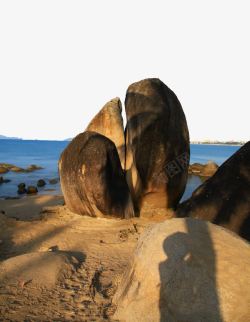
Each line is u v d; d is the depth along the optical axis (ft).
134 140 35.22
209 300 11.36
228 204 23.36
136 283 12.94
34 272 17.28
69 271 18.11
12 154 203.51
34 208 41.32
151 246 13.21
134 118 35.63
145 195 35.73
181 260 12.17
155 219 32.94
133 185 36.37
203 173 95.81
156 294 12.01
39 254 19.33
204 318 11.14
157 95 35.47
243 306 11.17
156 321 11.55
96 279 17.21
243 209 22.70
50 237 26.13
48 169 109.60
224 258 12.26
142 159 34.73
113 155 31.81
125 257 21.36
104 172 30.50
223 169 25.84
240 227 22.06
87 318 13.07
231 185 24.26
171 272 12.07
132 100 36.63
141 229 28.40
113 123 41.45
